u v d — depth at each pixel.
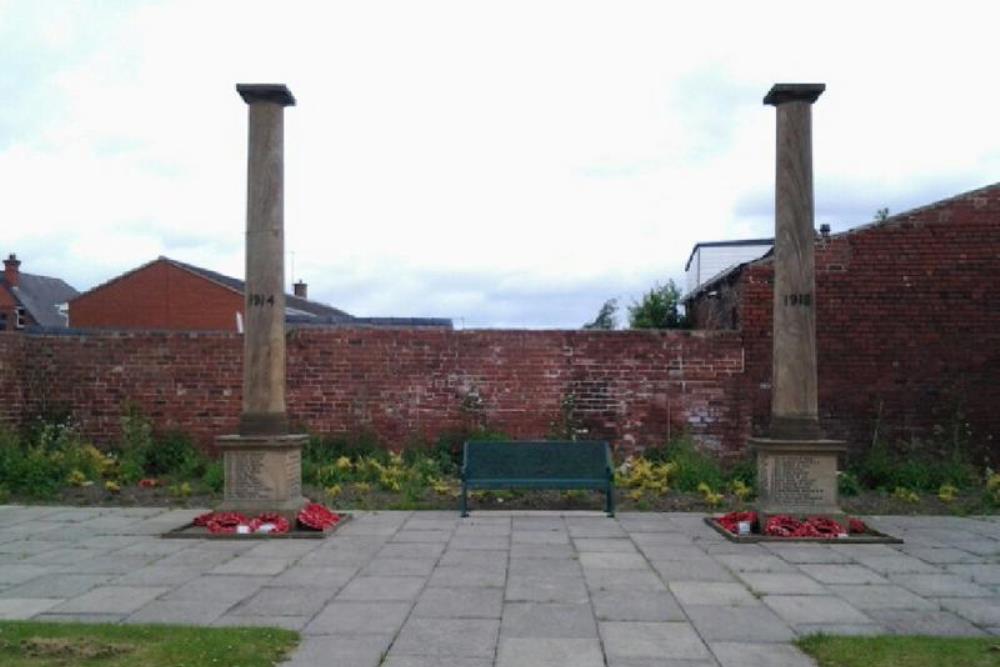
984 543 9.97
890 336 15.05
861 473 14.25
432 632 6.45
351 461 14.78
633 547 9.66
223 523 10.20
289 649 6.02
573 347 15.46
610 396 15.38
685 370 15.30
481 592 7.64
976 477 14.16
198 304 46.31
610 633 6.45
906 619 6.86
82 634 6.15
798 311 10.75
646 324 25.81
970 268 15.05
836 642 6.08
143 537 10.11
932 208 15.12
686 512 12.10
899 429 15.00
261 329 10.78
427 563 8.80
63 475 13.73
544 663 5.78
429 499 12.84
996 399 14.94
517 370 15.52
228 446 10.58
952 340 15.02
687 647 6.14
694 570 8.54
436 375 15.60
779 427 10.69
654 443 15.30
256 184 10.88
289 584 7.90
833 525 10.16
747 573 8.42
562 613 6.98
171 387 15.73
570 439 15.20
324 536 10.10
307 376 15.66
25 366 15.70
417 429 15.58
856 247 15.14
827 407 15.05
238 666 5.55
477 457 12.15
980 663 5.63
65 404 15.77
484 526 10.96
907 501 12.75
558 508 12.32
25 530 10.53
